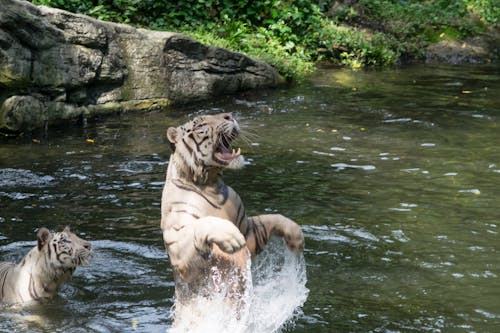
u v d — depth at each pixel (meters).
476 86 17.31
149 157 10.91
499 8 24.23
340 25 21.31
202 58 15.00
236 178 9.86
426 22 22.72
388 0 23.55
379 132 12.55
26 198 9.02
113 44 13.70
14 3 11.92
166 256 7.45
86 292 6.68
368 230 8.03
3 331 5.98
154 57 14.23
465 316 6.09
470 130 12.75
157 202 8.95
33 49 12.32
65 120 12.77
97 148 11.38
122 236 7.89
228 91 15.43
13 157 10.80
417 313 6.14
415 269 7.05
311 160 10.80
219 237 5.14
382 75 18.55
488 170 10.29
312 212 8.58
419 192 9.34
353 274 6.94
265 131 12.52
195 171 5.77
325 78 17.75
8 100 11.91
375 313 6.15
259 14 19.12
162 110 14.14
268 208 8.68
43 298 6.63
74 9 16.02
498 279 6.82
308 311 6.18
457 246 7.60
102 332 5.93
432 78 18.36
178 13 17.67
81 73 13.09
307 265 7.12
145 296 6.59
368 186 9.59
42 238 6.78
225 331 5.64
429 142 11.88
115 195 9.19
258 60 16.53
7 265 7.00
